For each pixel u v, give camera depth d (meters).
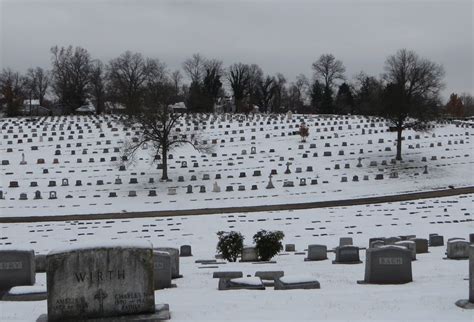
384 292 16.89
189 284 21.11
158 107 66.56
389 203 52.16
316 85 143.00
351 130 90.00
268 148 77.88
